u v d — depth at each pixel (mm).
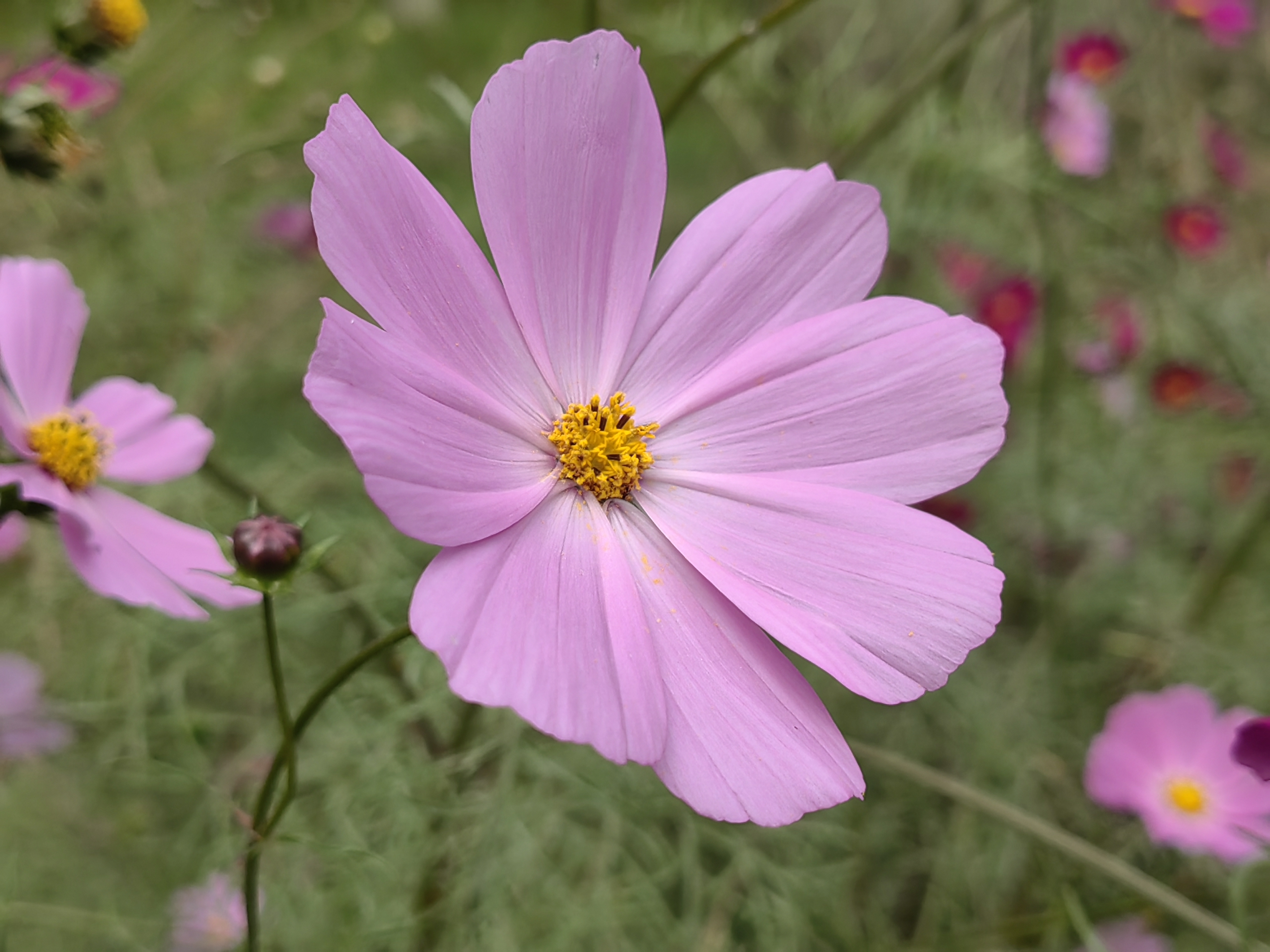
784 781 122
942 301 318
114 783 244
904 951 238
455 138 245
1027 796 263
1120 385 324
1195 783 238
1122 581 308
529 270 142
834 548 139
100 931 219
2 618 265
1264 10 374
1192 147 346
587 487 146
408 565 237
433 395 123
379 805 219
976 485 308
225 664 244
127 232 293
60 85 229
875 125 249
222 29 308
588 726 110
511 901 219
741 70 280
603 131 142
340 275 116
